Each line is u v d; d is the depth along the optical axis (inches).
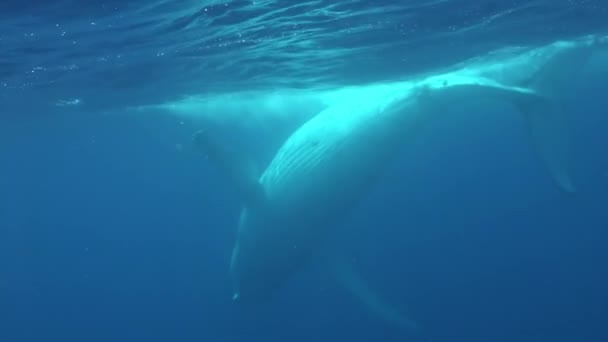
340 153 485.7
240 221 538.3
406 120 507.8
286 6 414.6
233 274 556.4
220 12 414.9
